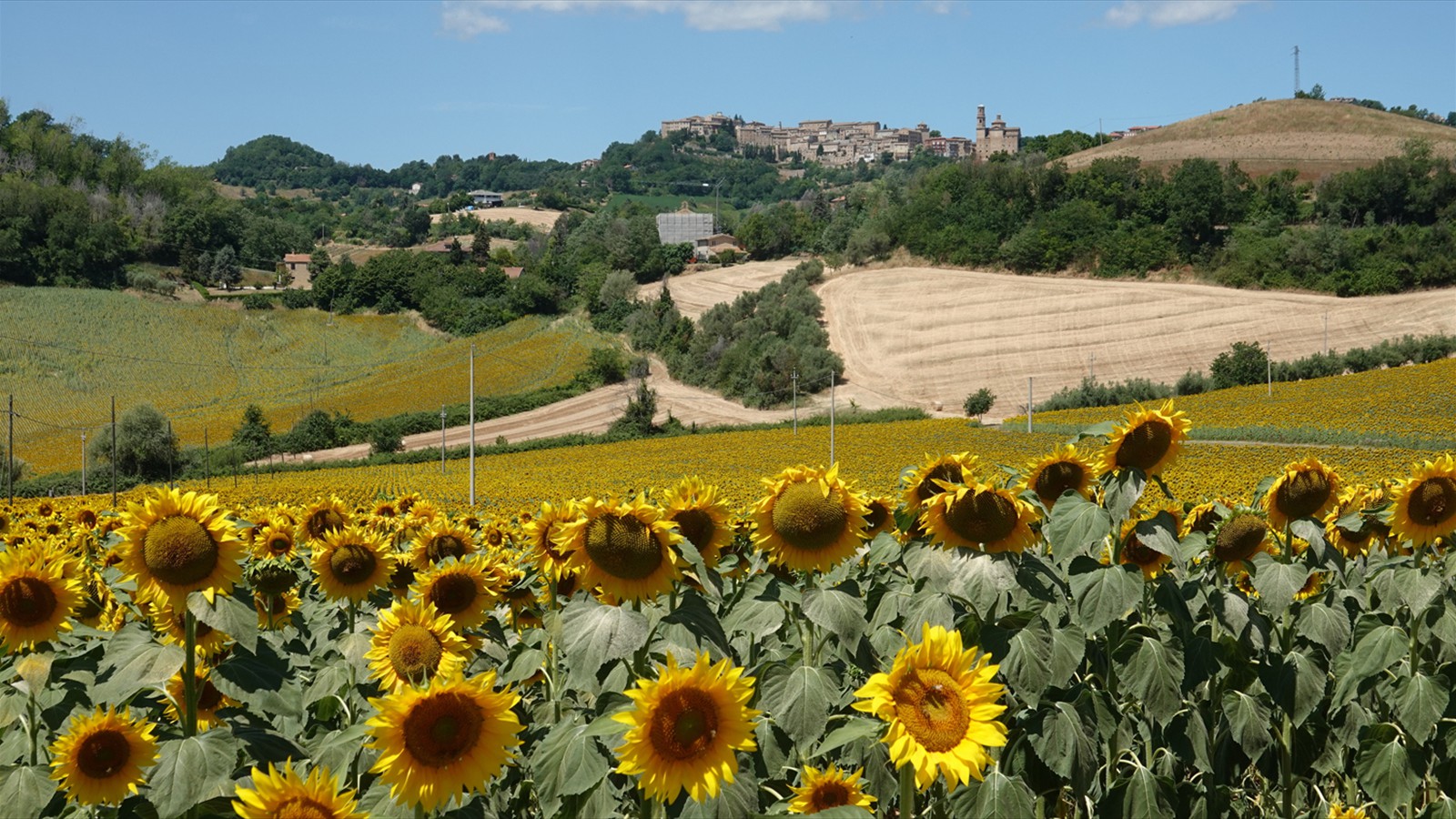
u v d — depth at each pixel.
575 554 4.50
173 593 4.71
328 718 5.47
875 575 7.04
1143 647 5.54
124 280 140.88
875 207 159.25
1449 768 6.23
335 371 118.56
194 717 4.80
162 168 173.00
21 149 163.00
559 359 120.25
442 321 135.38
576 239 170.88
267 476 71.81
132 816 4.71
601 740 4.58
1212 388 84.62
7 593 5.06
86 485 70.62
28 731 5.01
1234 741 6.20
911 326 112.31
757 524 5.37
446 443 88.94
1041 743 5.15
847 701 5.61
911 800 3.87
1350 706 6.52
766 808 4.79
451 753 3.80
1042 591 5.37
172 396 106.94
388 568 6.66
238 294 143.62
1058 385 93.75
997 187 138.75
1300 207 141.38
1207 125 195.25
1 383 103.88
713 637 4.62
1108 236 124.50
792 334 113.12
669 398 105.19
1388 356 83.88
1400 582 6.15
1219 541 6.31
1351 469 48.94
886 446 71.50
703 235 197.88
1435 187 130.75
